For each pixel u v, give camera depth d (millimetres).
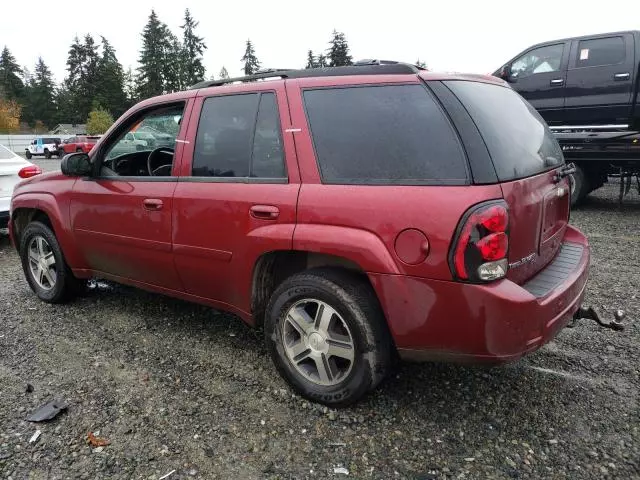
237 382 3330
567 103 9258
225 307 3531
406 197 2592
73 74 84250
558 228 3305
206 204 3354
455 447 2664
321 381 3008
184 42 77188
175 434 2818
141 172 4484
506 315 2447
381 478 2467
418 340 2646
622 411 2928
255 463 2588
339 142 2887
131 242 3883
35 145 37000
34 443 2762
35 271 4926
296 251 3094
